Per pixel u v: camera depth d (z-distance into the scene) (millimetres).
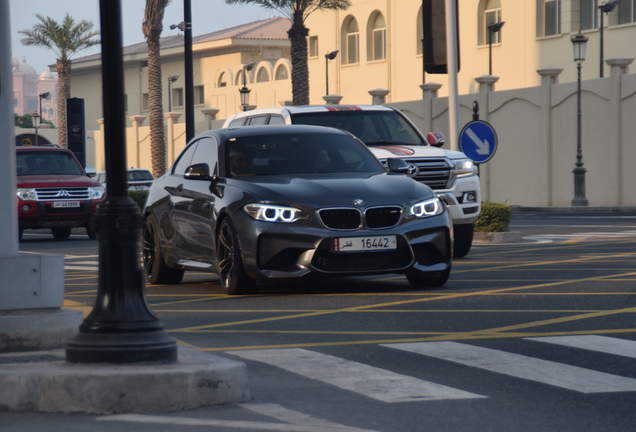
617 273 24281
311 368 13148
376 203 20312
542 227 47188
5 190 13664
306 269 19812
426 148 30172
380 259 20281
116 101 11227
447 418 10352
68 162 47469
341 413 10594
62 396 10477
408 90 109625
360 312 18469
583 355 13914
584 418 10352
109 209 11148
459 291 21281
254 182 21328
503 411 10656
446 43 36250
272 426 9859
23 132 138750
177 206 23734
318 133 23859
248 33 164875
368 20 114625
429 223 20781
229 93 151250
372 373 12781
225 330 16719
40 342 13070
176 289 23781
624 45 86125
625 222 50406
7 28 13477
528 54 95312
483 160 36156
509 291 21109
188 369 10734
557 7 91938
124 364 10906
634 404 10977
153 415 10375
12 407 10594
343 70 118500
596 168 73938
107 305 11117
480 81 83125
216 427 9852
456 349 14484
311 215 19969
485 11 100938
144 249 25969
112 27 11180
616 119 72188
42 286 13562
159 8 101562
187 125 52969
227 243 21281
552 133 77500
